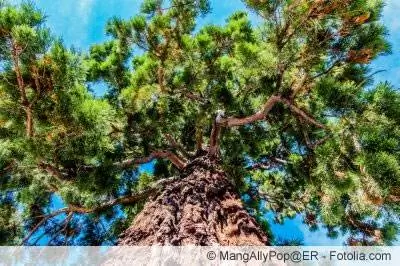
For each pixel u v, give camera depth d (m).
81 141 5.09
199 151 7.53
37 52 4.45
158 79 7.16
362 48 5.39
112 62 8.80
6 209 7.56
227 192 5.49
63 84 4.64
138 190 8.46
